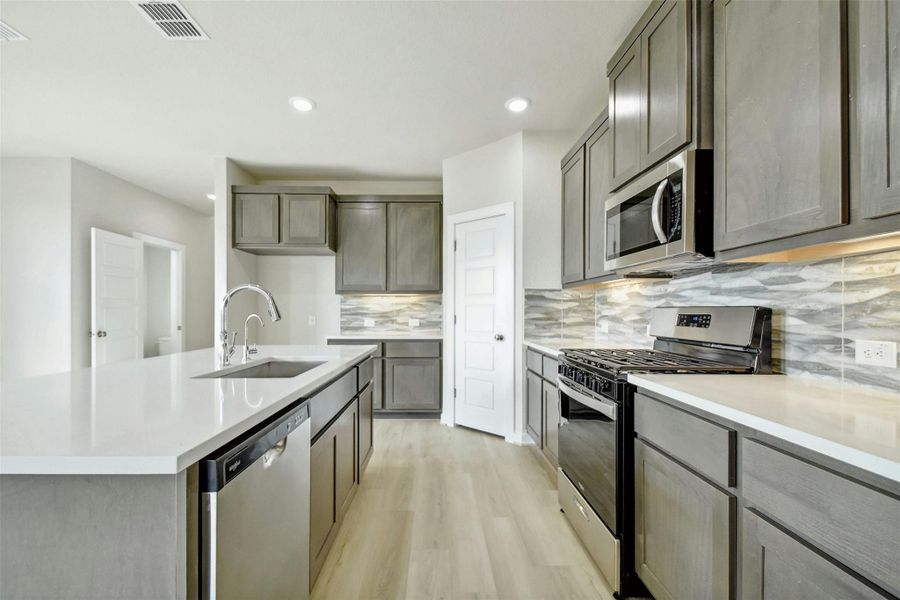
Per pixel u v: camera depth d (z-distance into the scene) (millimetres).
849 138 917
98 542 732
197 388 1235
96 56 2232
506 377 3283
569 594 1528
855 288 1211
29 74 2402
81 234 3832
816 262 1332
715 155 1357
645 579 1375
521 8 1893
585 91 2623
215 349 2547
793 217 1054
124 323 4199
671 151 1511
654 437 1322
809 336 1354
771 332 1490
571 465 1950
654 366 1558
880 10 847
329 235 3979
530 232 3207
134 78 2457
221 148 3564
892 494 646
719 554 1014
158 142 3414
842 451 705
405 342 3992
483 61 2299
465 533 1937
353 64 2324
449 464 2805
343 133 3254
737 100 1256
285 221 3924
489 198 3438
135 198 4547
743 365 1538
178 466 695
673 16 1489
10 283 3654
